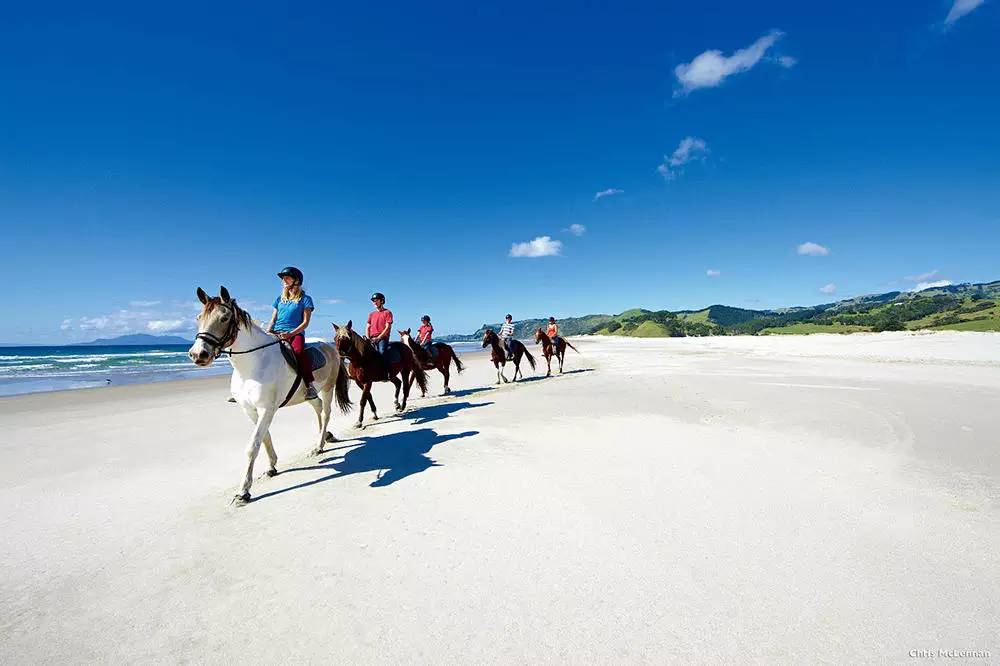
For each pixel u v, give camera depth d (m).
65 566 3.71
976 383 13.14
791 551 3.65
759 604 2.98
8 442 7.88
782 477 5.36
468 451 6.56
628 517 4.32
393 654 2.63
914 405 9.81
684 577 3.30
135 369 28.34
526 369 22.14
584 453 6.41
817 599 3.02
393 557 3.69
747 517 4.29
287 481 5.60
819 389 12.38
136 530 4.33
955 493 4.83
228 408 11.52
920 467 5.70
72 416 10.43
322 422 7.00
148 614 3.08
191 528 4.34
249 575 3.51
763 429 7.79
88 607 3.18
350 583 3.35
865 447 6.62
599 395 11.90
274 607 3.11
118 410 11.31
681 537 3.91
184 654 2.70
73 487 5.53
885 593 3.08
